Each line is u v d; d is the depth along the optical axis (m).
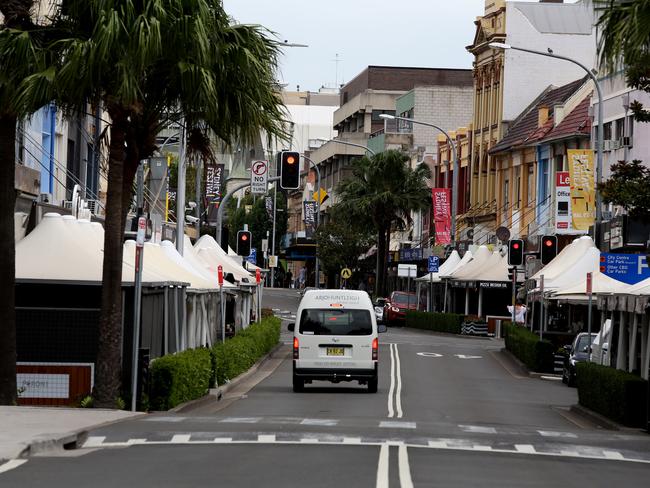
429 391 38.50
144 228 26.44
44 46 25.52
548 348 48.31
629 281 38.34
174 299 35.41
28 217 34.41
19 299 31.48
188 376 29.98
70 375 28.77
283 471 16.45
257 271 63.97
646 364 28.58
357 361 36.59
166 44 25.33
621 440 23.67
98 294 31.52
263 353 52.78
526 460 19.25
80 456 17.97
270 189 160.38
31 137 39.22
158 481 15.27
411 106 128.00
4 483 14.80
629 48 19.36
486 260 78.19
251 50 26.70
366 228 102.06
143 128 27.38
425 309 97.88
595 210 54.19
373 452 19.11
